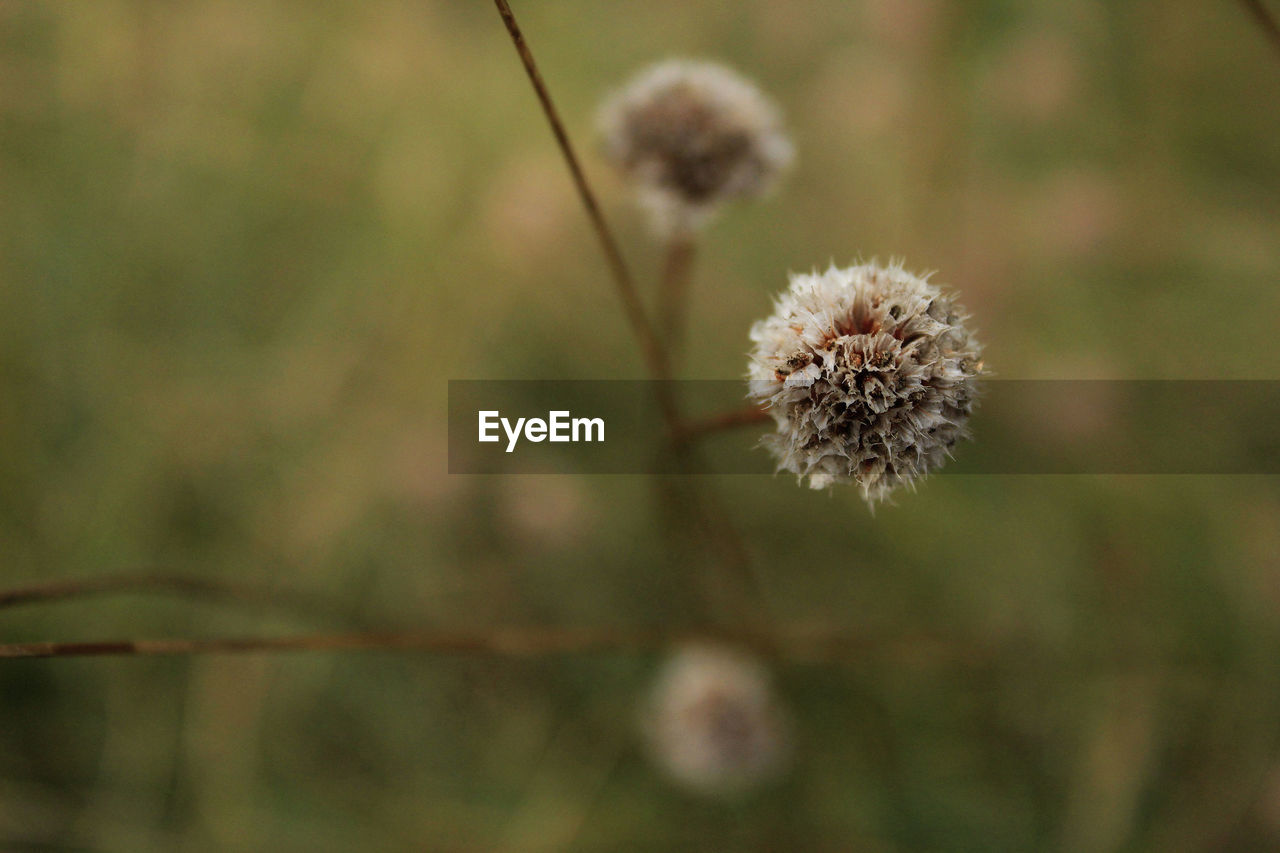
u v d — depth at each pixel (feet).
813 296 1.01
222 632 1.26
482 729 1.28
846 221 1.42
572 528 1.30
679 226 1.15
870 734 1.27
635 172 1.14
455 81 1.46
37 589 1.07
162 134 1.33
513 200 1.35
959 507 1.30
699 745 1.26
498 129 1.45
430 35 1.47
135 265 1.32
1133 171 1.38
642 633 1.17
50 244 1.31
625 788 1.27
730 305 1.38
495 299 1.36
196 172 1.34
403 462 1.30
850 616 1.29
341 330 1.34
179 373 1.31
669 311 1.17
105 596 1.26
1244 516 1.28
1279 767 1.24
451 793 1.26
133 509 1.28
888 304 1.01
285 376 1.32
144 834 1.24
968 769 1.26
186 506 1.29
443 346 1.34
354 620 1.25
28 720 1.25
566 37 1.53
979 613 1.29
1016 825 1.25
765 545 1.31
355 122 1.42
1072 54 1.37
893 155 1.42
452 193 1.39
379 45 1.44
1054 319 1.33
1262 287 1.33
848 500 1.31
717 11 1.56
